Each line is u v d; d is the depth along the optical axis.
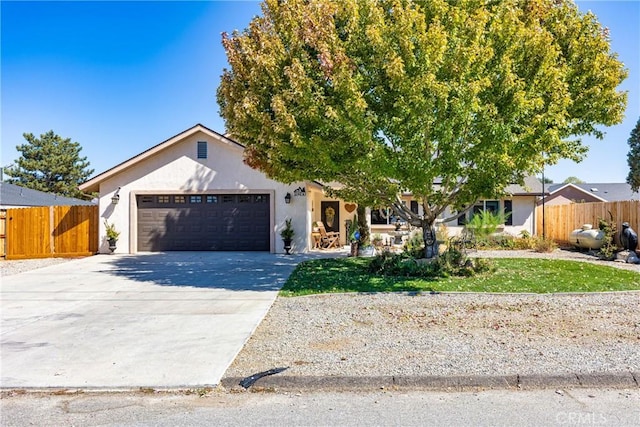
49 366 4.82
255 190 16.66
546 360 4.74
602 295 8.45
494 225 18.30
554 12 11.82
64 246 16.80
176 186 16.83
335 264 12.91
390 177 9.98
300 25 9.56
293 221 16.53
